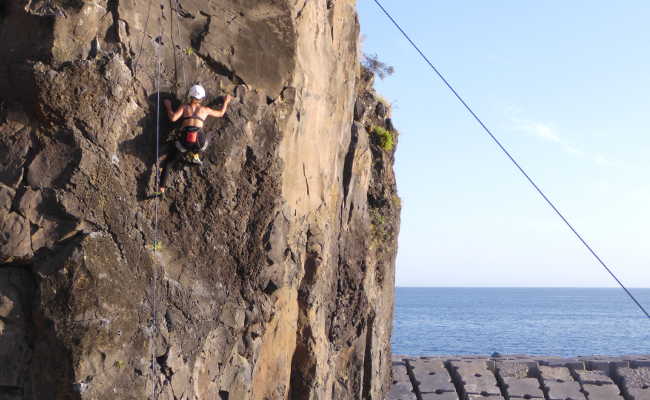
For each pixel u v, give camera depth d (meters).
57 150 9.84
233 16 11.41
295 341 13.87
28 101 9.77
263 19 11.70
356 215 17.70
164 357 10.41
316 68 13.56
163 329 10.46
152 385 10.17
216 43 11.19
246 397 11.88
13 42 9.81
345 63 15.95
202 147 10.34
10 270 9.75
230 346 11.52
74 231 9.75
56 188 9.77
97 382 9.55
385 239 20.11
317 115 13.73
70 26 9.81
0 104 9.92
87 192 9.88
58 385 9.42
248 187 11.51
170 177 10.84
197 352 10.93
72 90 9.73
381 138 20.45
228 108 11.17
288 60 11.91
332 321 16.53
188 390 10.77
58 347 9.41
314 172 13.88
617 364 22.33
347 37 16.06
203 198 11.09
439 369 22.09
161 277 10.52
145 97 10.46
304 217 13.52
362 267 17.75
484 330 119.88
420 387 21.20
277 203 11.79
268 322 12.38
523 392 20.91
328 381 15.68
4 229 9.60
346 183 17.16
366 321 18.08
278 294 12.58
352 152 17.23
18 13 9.83
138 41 10.39
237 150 11.27
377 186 20.23
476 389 20.92
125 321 9.89
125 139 10.27
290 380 14.02
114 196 10.09
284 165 12.05
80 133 9.90
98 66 9.90
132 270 10.14
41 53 9.65
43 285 9.52
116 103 10.08
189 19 11.06
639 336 104.56
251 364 12.00
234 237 11.45
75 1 9.82
